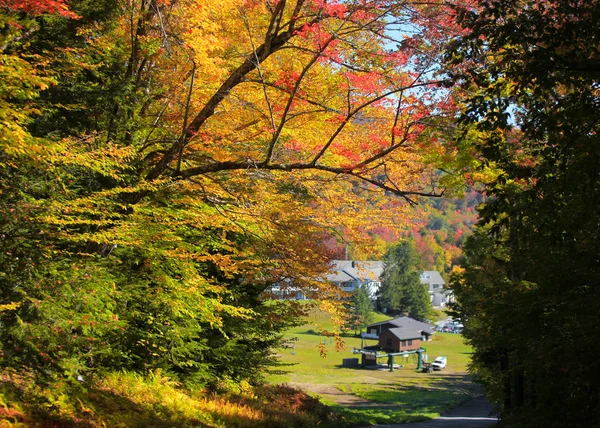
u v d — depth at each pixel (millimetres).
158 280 11156
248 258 12773
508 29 7504
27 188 8992
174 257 10812
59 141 9234
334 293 12008
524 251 11906
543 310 11359
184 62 10609
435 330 90750
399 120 9648
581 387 11695
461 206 141125
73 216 9422
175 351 14531
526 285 13352
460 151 10000
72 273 9031
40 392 8891
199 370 16109
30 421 8023
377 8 8766
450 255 124375
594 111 7418
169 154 10492
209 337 16719
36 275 8609
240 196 11188
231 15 10398
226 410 14625
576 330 10039
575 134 7387
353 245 12828
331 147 10289
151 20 11055
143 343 13133
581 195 8008
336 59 9211
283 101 10477
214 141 10594
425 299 94250
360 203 12172
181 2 10164
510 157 9180
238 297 15805
